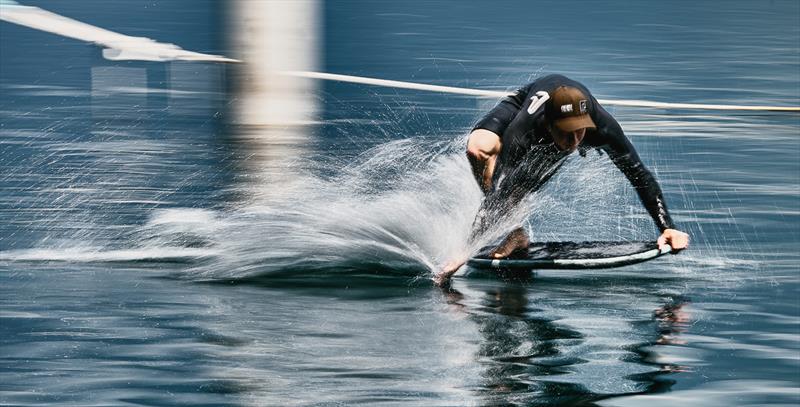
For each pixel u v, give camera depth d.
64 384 19.44
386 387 19.41
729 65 90.62
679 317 24.09
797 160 46.03
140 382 19.58
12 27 98.94
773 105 67.44
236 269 27.73
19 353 21.03
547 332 22.81
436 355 21.16
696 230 33.19
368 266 28.02
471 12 140.88
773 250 30.78
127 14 127.88
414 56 89.38
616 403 18.72
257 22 33.66
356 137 49.25
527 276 27.88
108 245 30.62
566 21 131.38
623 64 88.75
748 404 18.83
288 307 24.55
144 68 56.12
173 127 53.25
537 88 27.62
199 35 105.44
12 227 32.78
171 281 26.84
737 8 164.12
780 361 21.05
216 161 42.00
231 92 34.09
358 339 22.17
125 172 42.28
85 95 64.31
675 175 42.59
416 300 25.34
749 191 39.31
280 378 19.80
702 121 57.62
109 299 25.00
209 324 23.09
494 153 27.47
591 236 32.41
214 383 19.55
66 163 44.25
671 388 19.52
